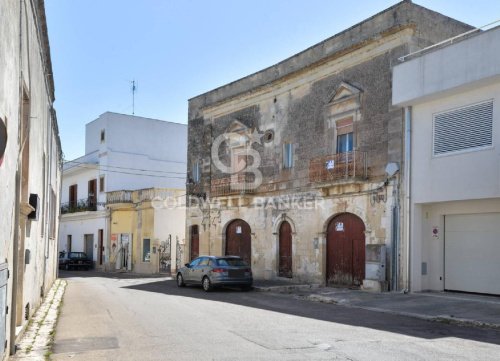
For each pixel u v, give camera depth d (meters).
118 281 26.88
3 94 6.37
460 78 15.55
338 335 9.86
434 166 16.73
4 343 6.93
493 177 14.94
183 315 12.86
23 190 9.77
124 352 8.45
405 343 9.05
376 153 18.92
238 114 27.14
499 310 12.95
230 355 8.09
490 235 15.84
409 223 17.34
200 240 29.41
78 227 45.06
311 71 22.31
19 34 7.63
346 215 20.45
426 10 18.67
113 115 41.16
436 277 17.23
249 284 20.83
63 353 8.42
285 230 23.81
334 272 20.83
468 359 7.79
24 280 10.05
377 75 19.11
